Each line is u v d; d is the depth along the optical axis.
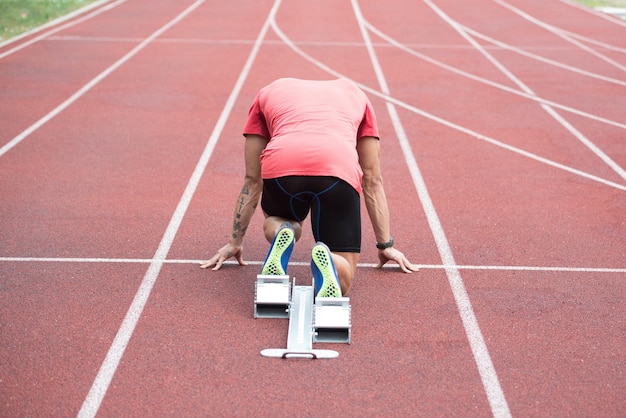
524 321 4.92
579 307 5.13
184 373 4.24
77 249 5.95
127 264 5.69
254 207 5.44
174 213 6.80
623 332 4.80
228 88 11.99
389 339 4.66
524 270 5.71
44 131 9.50
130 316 4.88
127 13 19.77
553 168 8.44
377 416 3.88
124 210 6.86
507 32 18.20
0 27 17.41
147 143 9.07
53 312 4.91
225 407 3.93
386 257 5.53
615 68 14.42
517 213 6.98
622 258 5.98
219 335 4.66
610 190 7.71
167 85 12.11
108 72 12.95
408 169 8.30
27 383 4.11
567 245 6.22
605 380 4.26
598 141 9.61
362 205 7.03
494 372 4.32
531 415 3.92
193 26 17.89
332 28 18.03
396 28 18.28
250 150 5.20
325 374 4.26
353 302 5.13
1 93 11.40
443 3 22.72
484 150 9.09
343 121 4.89
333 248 4.80
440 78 13.14
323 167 4.66
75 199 7.12
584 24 19.72
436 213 6.95
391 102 11.41
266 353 4.44
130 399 3.98
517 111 11.05
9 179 7.68
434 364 4.39
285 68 13.60
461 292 5.32
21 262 5.68
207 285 5.35
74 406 3.91
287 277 4.81
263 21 18.83
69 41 15.70
